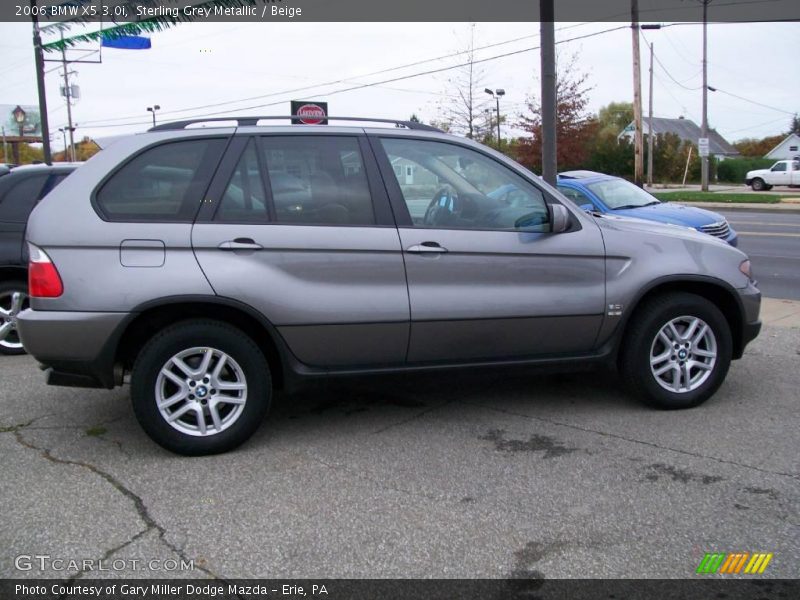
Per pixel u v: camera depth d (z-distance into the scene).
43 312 4.19
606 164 48.78
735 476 4.11
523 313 4.75
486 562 3.27
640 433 4.77
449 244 4.59
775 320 8.16
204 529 3.56
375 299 4.50
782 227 19.53
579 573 3.18
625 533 3.50
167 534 3.51
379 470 4.23
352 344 4.55
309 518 3.66
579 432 4.80
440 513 3.71
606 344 5.02
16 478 4.14
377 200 4.58
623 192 10.72
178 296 4.23
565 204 4.91
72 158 39.75
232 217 4.38
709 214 10.16
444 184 4.77
